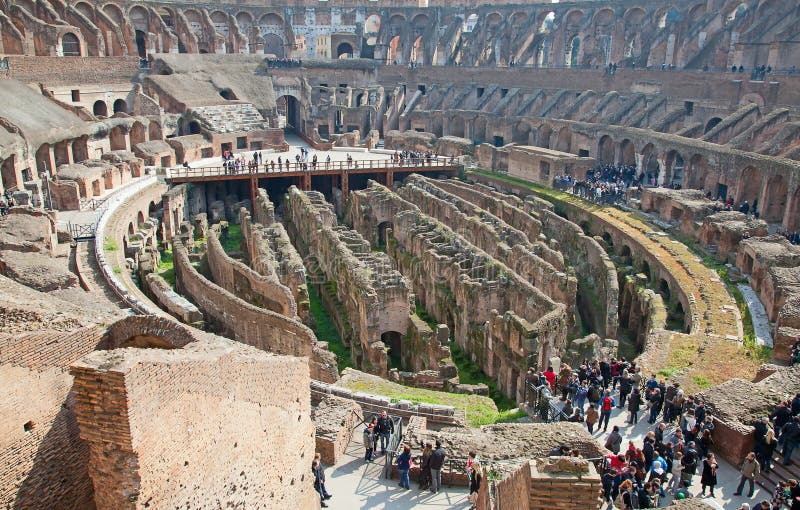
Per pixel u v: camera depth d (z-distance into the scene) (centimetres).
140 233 5609
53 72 8038
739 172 5606
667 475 2191
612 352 3575
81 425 1372
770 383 2552
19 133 5697
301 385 2012
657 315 3881
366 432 2316
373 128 9975
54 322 1809
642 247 5000
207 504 1596
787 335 2991
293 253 4697
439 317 4681
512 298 4088
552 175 7144
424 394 2961
